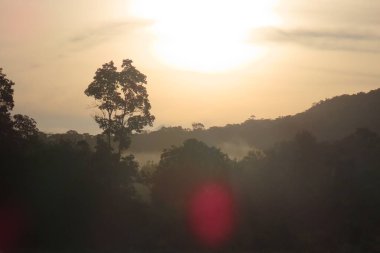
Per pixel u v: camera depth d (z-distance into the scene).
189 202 68.38
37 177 60.75
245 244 64.56
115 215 63.66
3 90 68.38
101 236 61.12
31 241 59.28
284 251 63.88
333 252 63.47
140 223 64.69
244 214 67.81
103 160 69.19
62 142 67.69
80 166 63.91
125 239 62.03
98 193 62.75
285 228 66.88
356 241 66.44
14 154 62.25
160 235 63.81
